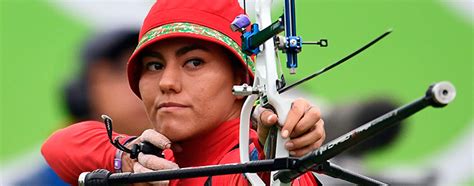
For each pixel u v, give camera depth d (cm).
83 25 1348
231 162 900
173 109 918
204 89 919
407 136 1349
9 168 1325
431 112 1355
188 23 923
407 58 1359
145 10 1345
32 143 1335
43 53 1351
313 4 1363
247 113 852
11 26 1353
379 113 1343
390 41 1361
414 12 1369
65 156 1038
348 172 771
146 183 910
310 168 720
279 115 782
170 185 938
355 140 670
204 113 922
